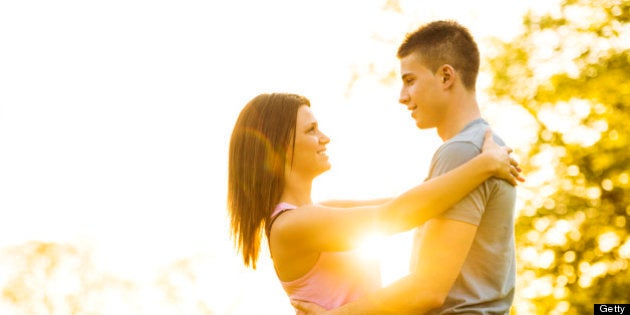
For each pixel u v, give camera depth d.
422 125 3.61
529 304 15.11
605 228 15.07
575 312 14.78
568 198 14.93
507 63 15.09
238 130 3.69
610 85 14.84
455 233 3.26
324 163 3.63
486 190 3.32
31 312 19.22
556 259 15.09
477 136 3.42
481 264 3.38
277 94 3.68
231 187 3.70
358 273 3.60
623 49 14.98
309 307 3.49
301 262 3.50
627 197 15.00
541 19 15.10
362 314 3.32
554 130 15.12
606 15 14.97
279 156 3.59
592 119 15.10
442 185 3.24
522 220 14.92
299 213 3.43
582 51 15.04
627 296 14.78
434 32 3.58
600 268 15.16
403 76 3.63
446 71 3.53
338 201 4.14
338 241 3.36
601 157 14.91
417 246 3.45
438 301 3.27
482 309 3.36
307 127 3.62
